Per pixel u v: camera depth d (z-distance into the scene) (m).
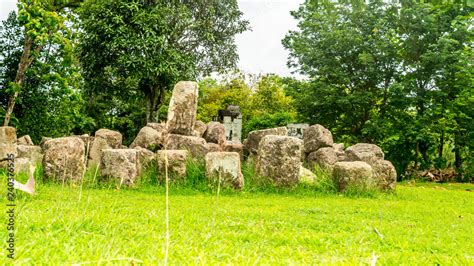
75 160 10.62
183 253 3.79
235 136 28.72
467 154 25.95
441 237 5.92
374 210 8.81
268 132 14.61
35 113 22.86
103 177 10.92
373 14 27.19
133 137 37.00
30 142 16.53
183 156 11.59
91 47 25.05
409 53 26.20
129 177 10.92
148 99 27.38
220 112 29.50
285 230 5.80
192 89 14.04
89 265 3.08
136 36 24.14
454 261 4.24
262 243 4.63
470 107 24.31
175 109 13.77
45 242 3.80
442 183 22.53
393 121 25.88
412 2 25.36
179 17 25.59
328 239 5.29
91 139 14.66
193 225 5.67
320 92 28.12
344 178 12.28
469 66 22.98
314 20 29.45
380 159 15.51
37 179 10.50
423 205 10.48
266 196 11.07
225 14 28.38
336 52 27.86
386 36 25.83
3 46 22.53
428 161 26.17
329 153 14.80
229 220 6.27
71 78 21.92
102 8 24.19
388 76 26.98
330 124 29.23
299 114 31.19
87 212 5.89
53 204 6.56
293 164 12.02
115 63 25.05
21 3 17.38
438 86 25.14
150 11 24.86
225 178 11.39
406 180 24.05
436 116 24.39
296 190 11.95
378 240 5.37
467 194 15.05
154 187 11.09
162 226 5.42
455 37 24.61
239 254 3.91
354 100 26.59
